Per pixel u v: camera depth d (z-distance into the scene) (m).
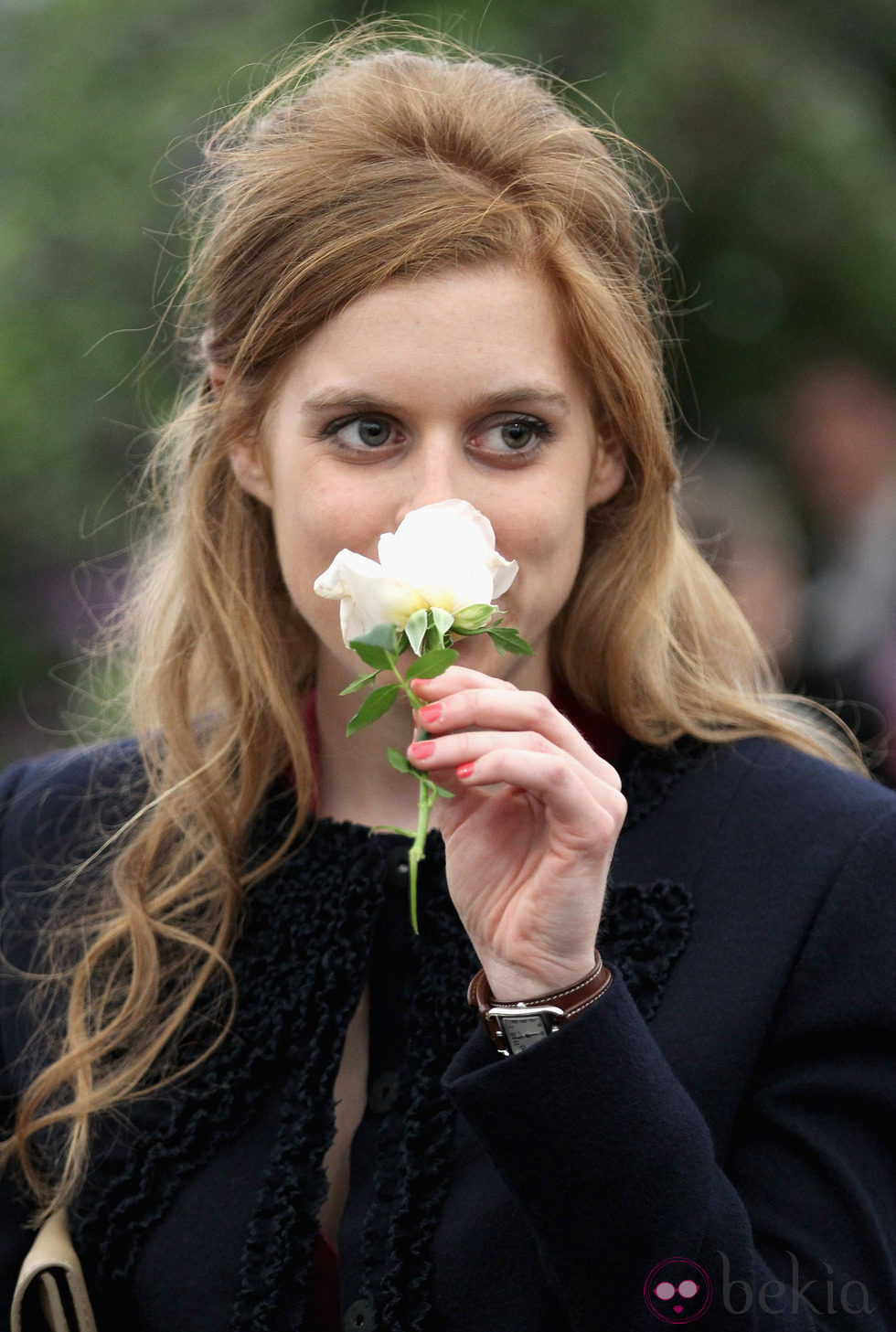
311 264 3.76
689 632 4.64
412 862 3.22
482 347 3.71
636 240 4.39
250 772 4.52
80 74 12.69
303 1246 3.84
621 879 4.13
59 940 4.58
